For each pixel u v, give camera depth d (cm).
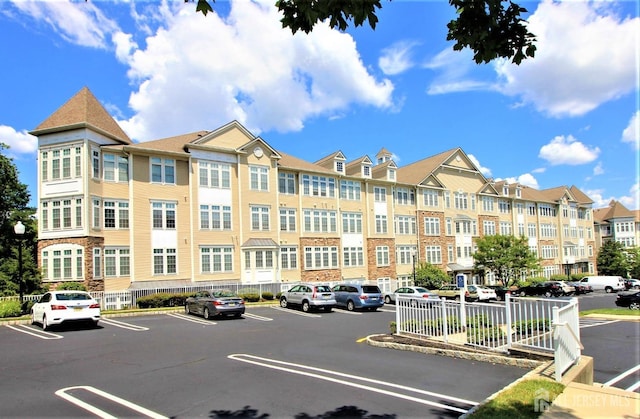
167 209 2922
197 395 792
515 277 4438
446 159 4762
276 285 3184
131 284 2734
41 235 2625
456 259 4694
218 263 3062
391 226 4175
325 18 459
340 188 3869
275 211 3372
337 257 3741
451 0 490
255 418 670
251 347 1295
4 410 719
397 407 717
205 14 461
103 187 2712
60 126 2608
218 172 3131
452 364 1029
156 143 3011
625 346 1362
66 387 859
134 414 694
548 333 1052
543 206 5981
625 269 6412
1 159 3142
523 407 654
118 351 1234
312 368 1002
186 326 1792
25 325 1805
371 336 1405
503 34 503
